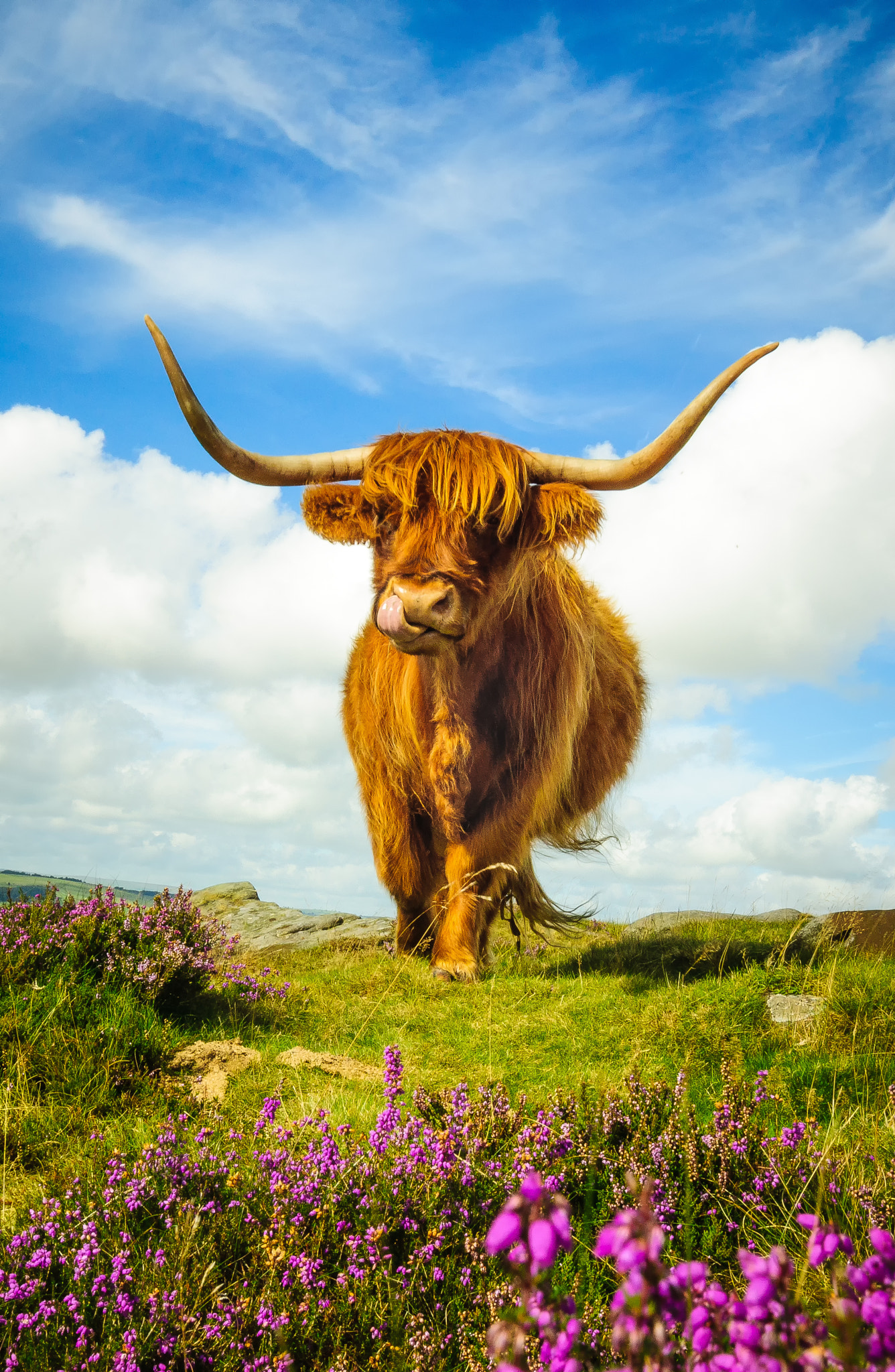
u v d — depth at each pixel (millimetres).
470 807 6930
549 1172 2943
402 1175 2857
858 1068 4207
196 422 6148
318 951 9578
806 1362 914
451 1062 4965
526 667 6895
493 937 9594
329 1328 2297
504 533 6219
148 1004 5242
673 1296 940
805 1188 2842
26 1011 4586
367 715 7574
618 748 8969
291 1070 4582
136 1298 2311
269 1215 2707
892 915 7641
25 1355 2139
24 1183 3281
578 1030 5289
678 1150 3104
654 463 6309
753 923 8945
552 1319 924
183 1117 3619
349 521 6629
